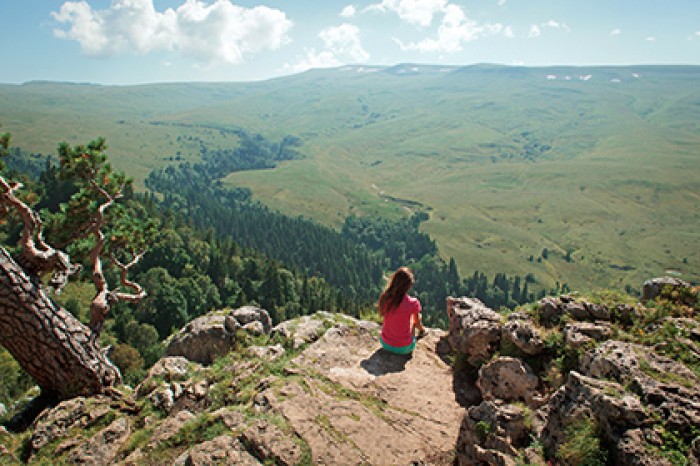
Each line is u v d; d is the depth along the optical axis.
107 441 6.71
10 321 8.81
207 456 5.08
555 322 7.87
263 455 5.09
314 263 197.38
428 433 6.13
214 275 108.06
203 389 8.05
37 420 7.61
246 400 6.83
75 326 9.82
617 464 4.47
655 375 5.31
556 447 5.05
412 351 8.86
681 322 7.09
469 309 9.24
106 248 16.22
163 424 6.42
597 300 8.20
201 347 12.73
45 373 9.36
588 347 6.60
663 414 4.72
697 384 5.12
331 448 5.32
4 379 43.19
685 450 4.30
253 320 14.22
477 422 5.73
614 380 5.53
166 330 79.12
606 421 4.79
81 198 13.91
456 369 8.13
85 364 9.62
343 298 127.19
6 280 8.74
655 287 8.90
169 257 100.25
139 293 15.34
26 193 12.21
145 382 8.90
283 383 6.86
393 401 6.89
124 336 69.62
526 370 6.69
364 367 8.18
